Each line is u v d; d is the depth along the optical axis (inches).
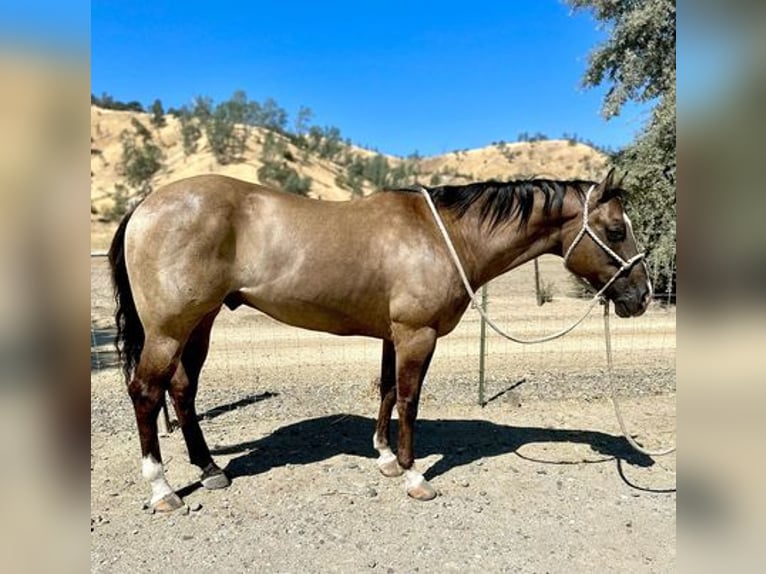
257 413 211.8
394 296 140.6
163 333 131.0
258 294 137.1
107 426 194.4
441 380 259.9
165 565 116.3
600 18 566.3
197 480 154.9
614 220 147.2
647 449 180.5
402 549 123.3
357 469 164.1
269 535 128.3
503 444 184.1
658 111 527.5
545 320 427.5
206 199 130.4
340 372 279.0
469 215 149.7
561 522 135.7
